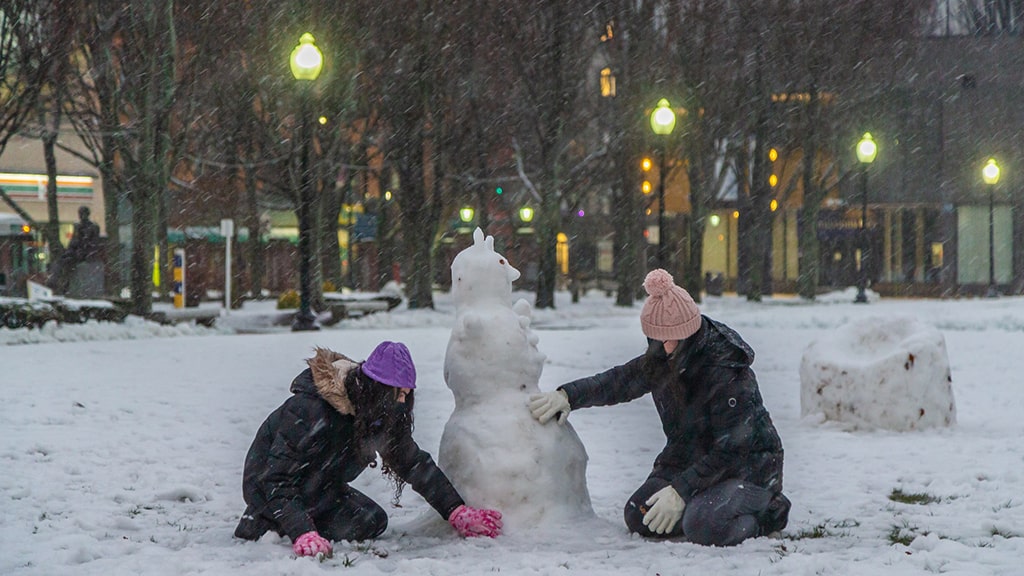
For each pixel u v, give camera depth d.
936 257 75.94
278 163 49.75
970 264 75.25
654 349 8.18
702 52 50.94
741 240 76.31
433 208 51.78
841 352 14.61
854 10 53.12
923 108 73.94
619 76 51.53
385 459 8.16
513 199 72.75
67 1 36.41
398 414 8.00
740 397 8.02
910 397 13.95
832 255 79.31
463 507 8.30
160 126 38.25
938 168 74.44
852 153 61.59
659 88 50.62
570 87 50.19
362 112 49.38
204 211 61.81
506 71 49.06
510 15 47.62
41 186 62.97
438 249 78.00
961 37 73.12
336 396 7.87
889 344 14.50
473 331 8.69
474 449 8.52
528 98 51.06
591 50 50.53
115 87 39.16
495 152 55.03
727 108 53.78
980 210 74.81
